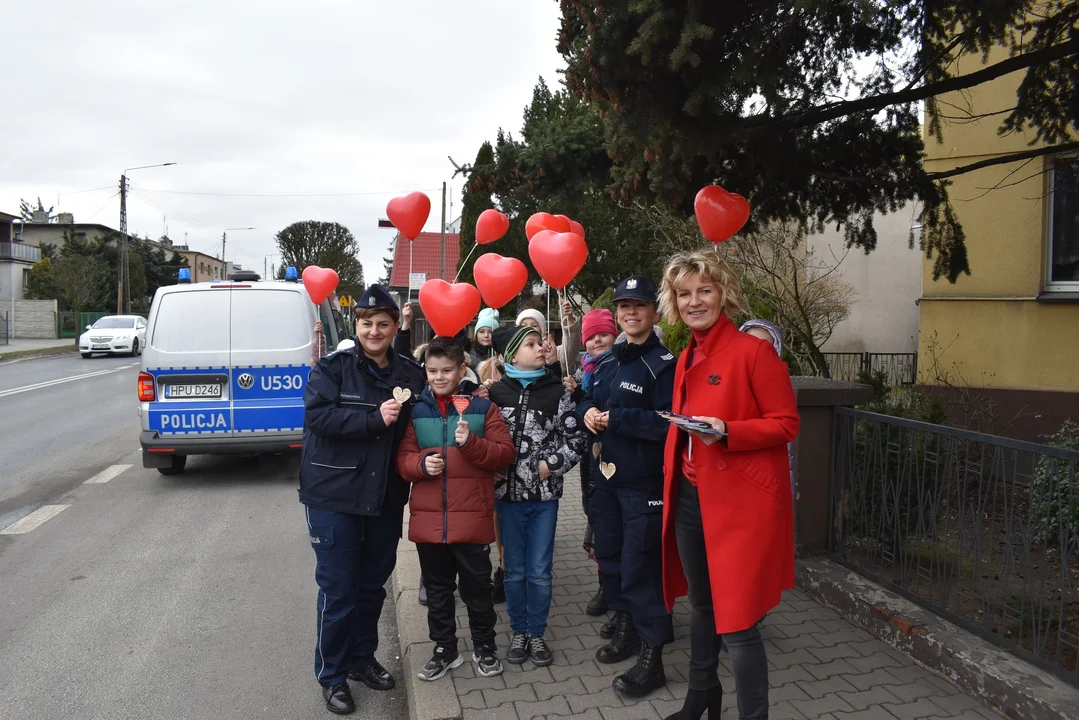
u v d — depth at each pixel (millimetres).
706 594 2750
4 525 6078
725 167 4555
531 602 3479
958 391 7020
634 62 3324
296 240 64812
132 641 3947
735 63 3314
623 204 4918
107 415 12234
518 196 5328
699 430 2426
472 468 3289
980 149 7266
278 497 7004
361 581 3395
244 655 3795
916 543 3715
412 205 3945
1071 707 2641
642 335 3275
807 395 4270
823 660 3361
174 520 6234
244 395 7312
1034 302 7137
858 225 5207
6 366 22453
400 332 4520
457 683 3252
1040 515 3277
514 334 3619
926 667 3275
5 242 46656
